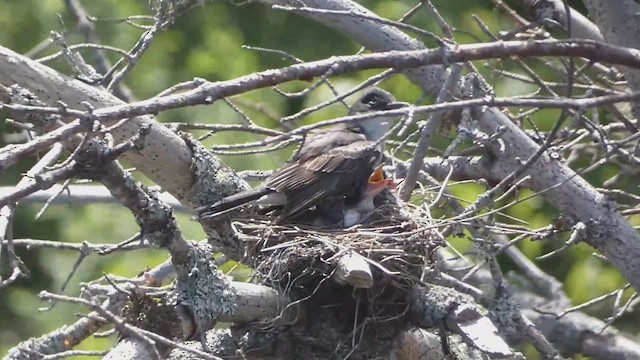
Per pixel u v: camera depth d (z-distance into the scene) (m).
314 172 10.89
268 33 18.36
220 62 17.92
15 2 17.23
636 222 16.06
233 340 9.73
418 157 10.59
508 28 14.99
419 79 11.48
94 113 7.09
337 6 11.50
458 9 17.02
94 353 8.95
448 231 10.69
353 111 12.38
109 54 17.23
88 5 17.41
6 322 17.38
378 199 11.14
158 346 9.20
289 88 17.19
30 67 8.94
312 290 9.81
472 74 11.25
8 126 14.68
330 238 9.86
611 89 12.37
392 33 11.58
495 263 10.68
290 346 9.91
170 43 17.94
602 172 15.96
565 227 11.32
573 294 16.17
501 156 11.56
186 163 9.81
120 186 8.34
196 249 9.12
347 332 9.89
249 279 10.23
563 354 14.88
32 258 17.47
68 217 17.34
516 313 10.62
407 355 11.02
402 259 9.71
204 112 16.61
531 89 16.34
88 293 9.05
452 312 9.49
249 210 10.58
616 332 14.85
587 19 12.78
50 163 8.98
